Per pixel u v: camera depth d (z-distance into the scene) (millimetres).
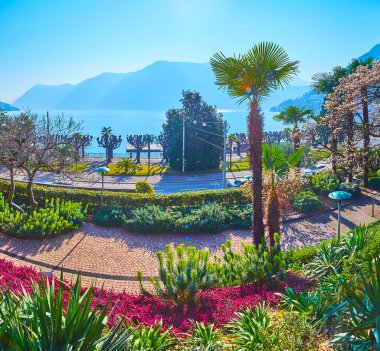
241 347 6359
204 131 51969
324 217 20938
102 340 4340
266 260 10469
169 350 6645
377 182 26438
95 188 37594
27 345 4004
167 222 18109
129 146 77625
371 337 4641
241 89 13250
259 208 13867
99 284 12164
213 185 42625
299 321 6492
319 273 10023
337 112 24391
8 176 43438
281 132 78062
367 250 10250
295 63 12898
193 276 9000
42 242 15859
